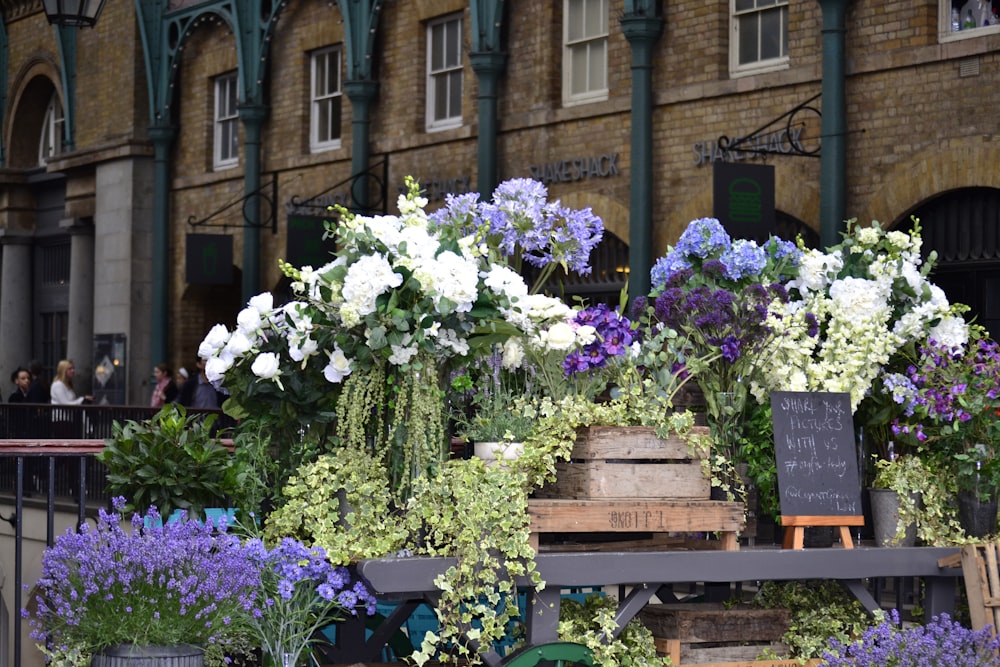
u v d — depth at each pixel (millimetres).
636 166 14625
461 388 5652
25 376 20281
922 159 12273
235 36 20469
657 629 5891
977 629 5934
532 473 5426
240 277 21578
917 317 6527
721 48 14156
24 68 25750
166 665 4840
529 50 16203
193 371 22156
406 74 18000
